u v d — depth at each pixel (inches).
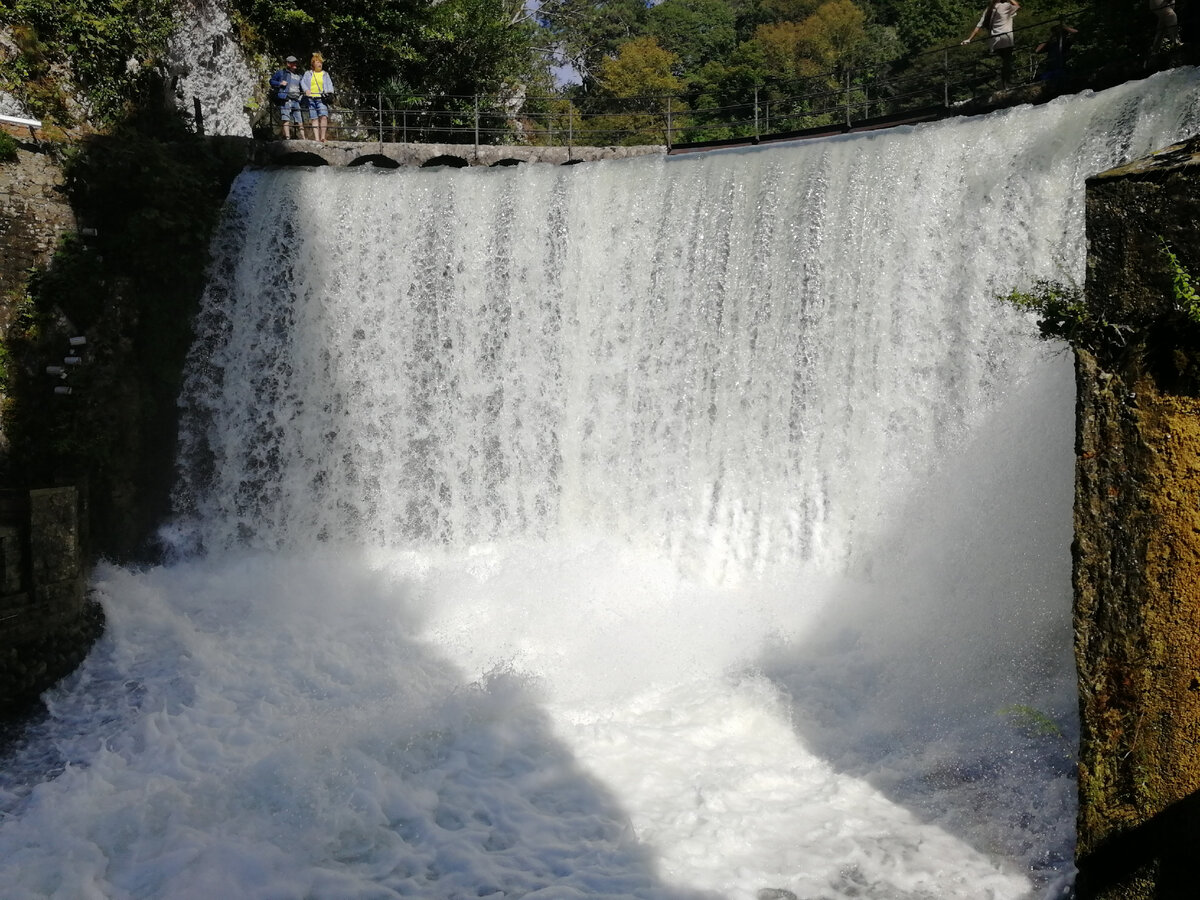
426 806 351.6
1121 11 666.2
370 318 643.5
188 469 650.2
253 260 650.8
